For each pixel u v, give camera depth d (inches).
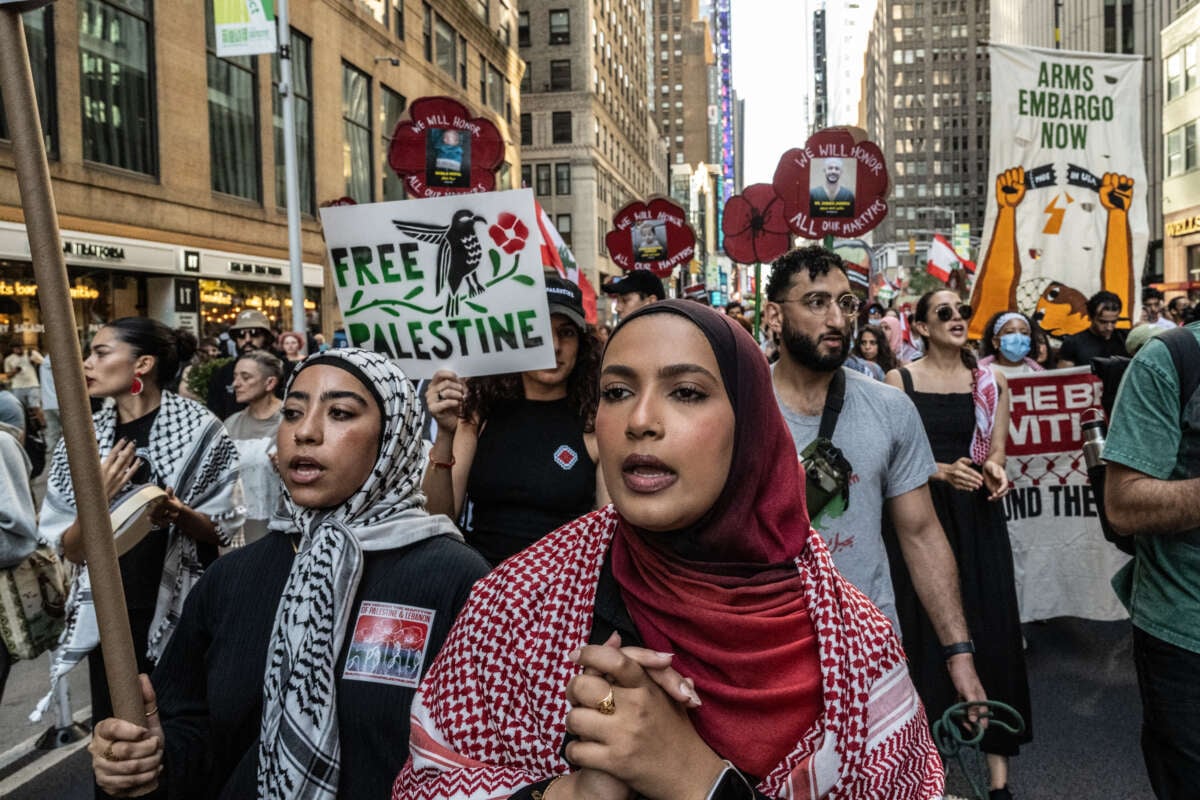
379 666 72.0
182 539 130.2
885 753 48.0
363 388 78.2
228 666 76.3
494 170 288.7
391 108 1268.5
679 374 46.8
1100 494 105.7
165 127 795.4
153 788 66.6
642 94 3422.7
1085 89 303.3
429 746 51.7
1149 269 1696.6
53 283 57.0
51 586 135.5
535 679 50.1
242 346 403.2
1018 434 226.2
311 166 1050.1
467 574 75.8
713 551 49.2
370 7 1185.4
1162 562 92.4
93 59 712.4
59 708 176.1
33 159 55.4
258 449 214.5
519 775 48.4
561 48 2378.2
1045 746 168.1
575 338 133.0
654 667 43.1
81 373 58.8
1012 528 227.0
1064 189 303.9
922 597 114.5
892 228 5196.9
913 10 5162.4
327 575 73.1
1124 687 196.4
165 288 815.7
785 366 116.3
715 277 3464.6
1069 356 310.7
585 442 130.1
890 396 113.4
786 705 46.9
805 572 49.6
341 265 133.8
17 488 124.6
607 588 51.0
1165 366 90.3
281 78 524.1
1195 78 1472.7
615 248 536.1
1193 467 89.9
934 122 5157.5
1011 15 2942.9
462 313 130.0
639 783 41.7
